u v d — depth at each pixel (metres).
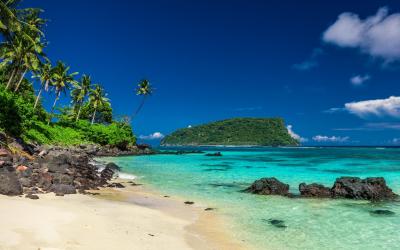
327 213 20.27
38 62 60.72
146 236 14.68
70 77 77.56
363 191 24.27
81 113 104.50
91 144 82.69
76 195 22.48
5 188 19.39
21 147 39.50
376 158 78.44
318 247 14.55
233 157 84.00
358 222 18.34
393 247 14.63
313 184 25.97
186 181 33.41
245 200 23.94
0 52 58.03
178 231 16.12
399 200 23.97
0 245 11.35
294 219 18.91
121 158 71.81
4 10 40.59
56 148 60.22
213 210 20.83
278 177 37.44
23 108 63.22
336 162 63.28
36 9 44.69
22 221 14.28
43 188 22.52
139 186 29.62
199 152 113.75
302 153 117.12
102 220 16.38
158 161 64.06
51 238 12.73
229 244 14.68
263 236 15.89
